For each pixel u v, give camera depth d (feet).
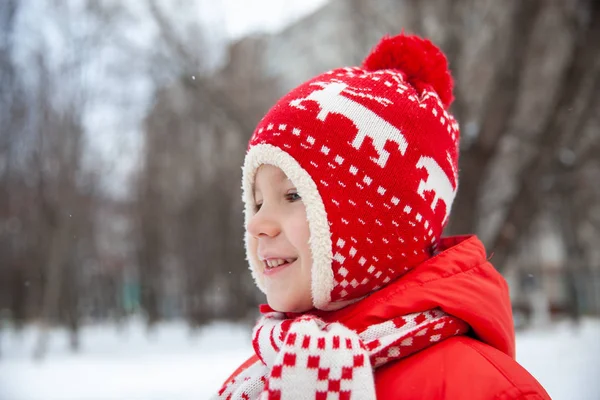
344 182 4.37
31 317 74.13
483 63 23.11
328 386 3.55
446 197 4.81
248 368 5.03
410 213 4.43
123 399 23.12
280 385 3.56
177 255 75.41
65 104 56.59
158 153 67.21
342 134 4.47
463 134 20.90
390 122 4.57
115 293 91.35
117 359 45.11
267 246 4.60
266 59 36.60
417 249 4.44
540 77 24.16
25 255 69.97
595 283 73.41
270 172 4.66
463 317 4.11
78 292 71.26
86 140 59.16
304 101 4.67
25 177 59.41
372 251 4.32
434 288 4.19
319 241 4.31
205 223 70.79
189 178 69.92
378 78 4.87
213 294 80.74
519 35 21.11
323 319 4.47
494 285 4.44
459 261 4.40
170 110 56.39
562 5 21.59
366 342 3.96
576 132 23.29
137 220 75.00
